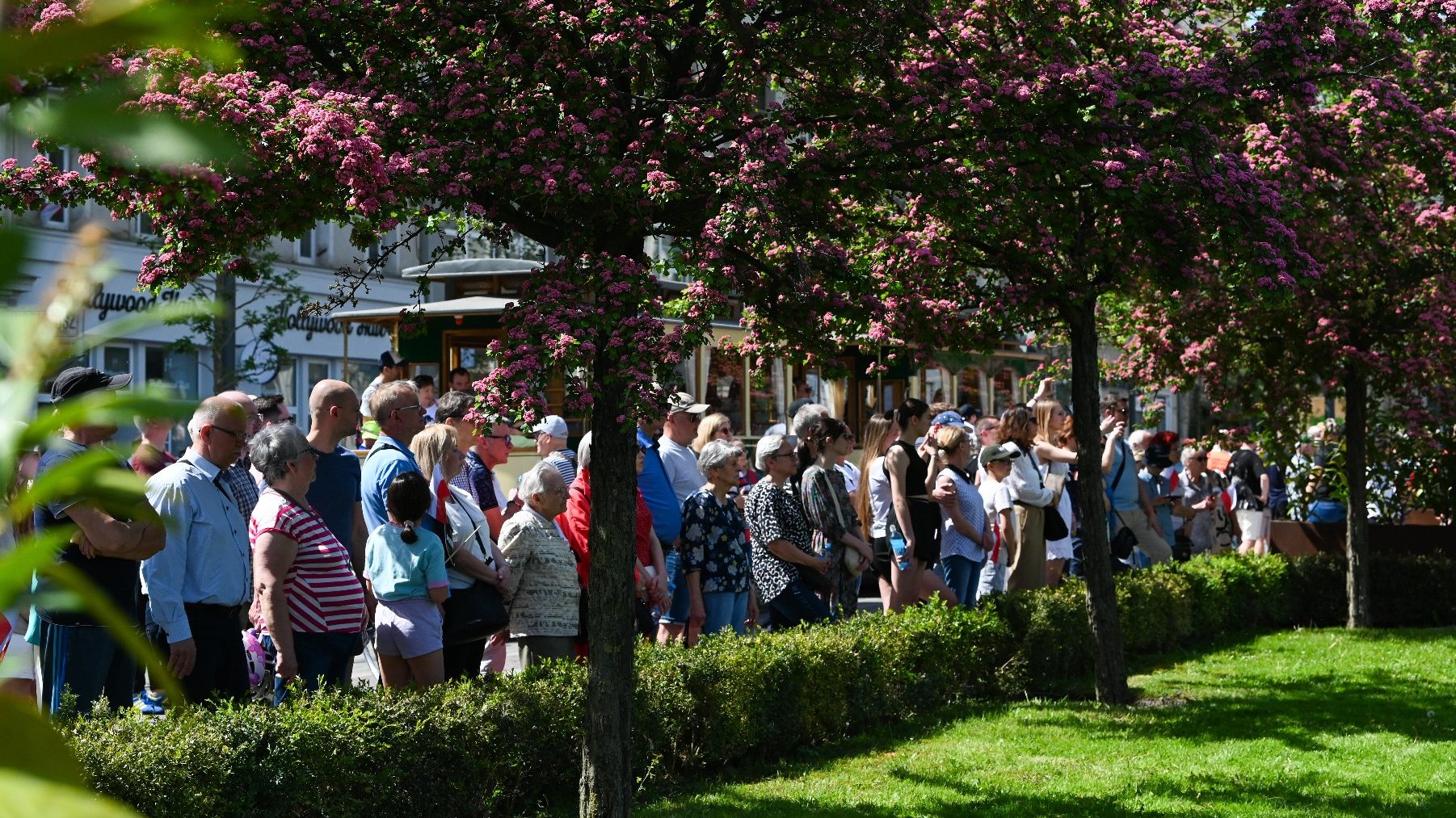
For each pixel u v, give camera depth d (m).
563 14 6.58
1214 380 14.70
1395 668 12.21
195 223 5.35
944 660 10.42
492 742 7.16
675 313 6.56
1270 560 15.62
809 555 10.13
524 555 8.30
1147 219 8.77
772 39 7.13
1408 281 14.12
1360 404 15.00
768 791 7.92
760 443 10.29
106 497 0.62
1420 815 7.35
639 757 7.95
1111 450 13.97
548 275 6.40
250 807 5.99
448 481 7.92
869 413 22.44
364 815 6.44
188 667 6.31
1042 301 9.77
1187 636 13.91
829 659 9.30
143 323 0.69
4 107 0.56
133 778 5.63
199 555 6.51
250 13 0.57
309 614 6.97
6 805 0.46
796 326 6.84
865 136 7.13
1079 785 8.02
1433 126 10.23
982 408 24.91
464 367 18.84
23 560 0.57
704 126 6.75
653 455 10.05
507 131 6.44
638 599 9.27
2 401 0.57
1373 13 9.27
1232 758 8.71
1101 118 7.88
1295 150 10.14
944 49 8.06
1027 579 12.08
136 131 0.57
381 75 6.54
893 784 8.07
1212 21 11.71
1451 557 16.66
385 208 5.70
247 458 8.68
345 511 8.02
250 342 28.80
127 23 0.55
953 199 7.25
